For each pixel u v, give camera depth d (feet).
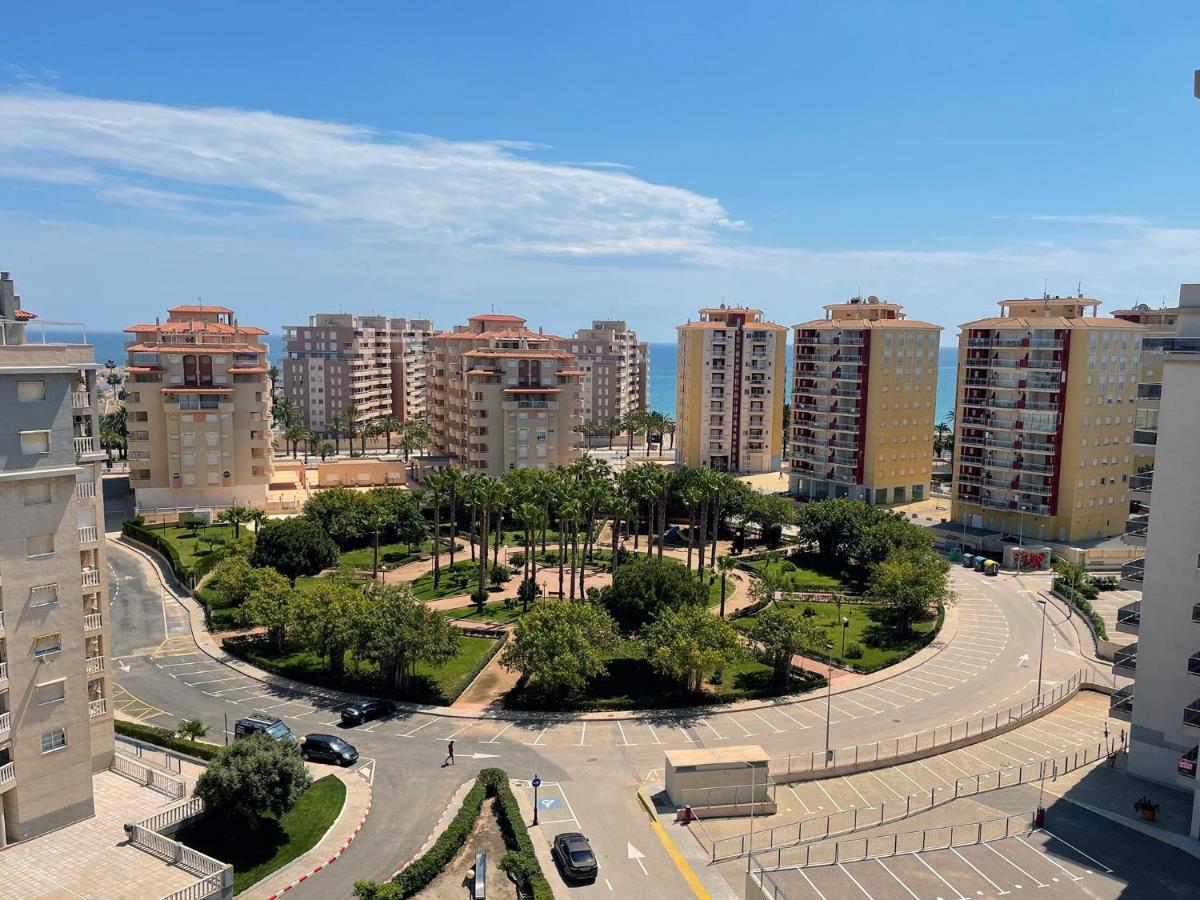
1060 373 391.24
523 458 479.82
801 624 241.55
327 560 332.60
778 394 617.21
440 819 166.81
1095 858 155.43
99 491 171.94
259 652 259.19
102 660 176.45
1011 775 191.83
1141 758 190.29
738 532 412.36
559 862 151.84
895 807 176.86
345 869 148.87
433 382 555.69
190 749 186.19
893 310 529.45
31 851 149.18
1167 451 183.42
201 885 133.49
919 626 301.02
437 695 226.58
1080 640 289.33
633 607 251.39
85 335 168.35
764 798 175.22
